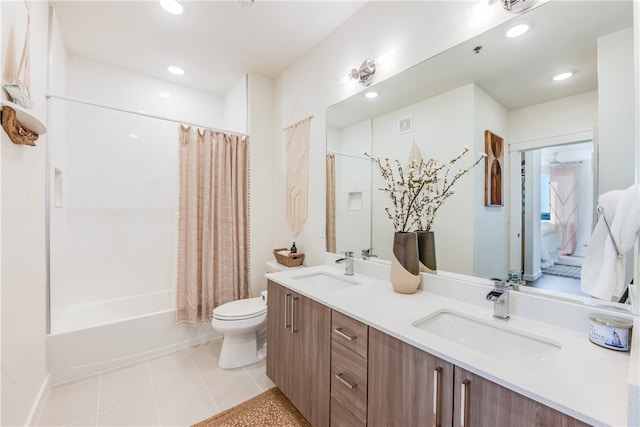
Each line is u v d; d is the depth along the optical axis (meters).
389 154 1.76
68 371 1.93
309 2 1.87
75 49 2.42
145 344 2.25
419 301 1.35
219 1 1.85
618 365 0.79
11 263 1.28
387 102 1.76
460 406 0.83
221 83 3.11
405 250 1.47
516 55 1.21
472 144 1.38
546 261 1.12
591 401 0.64
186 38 2.28
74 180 2.50
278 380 1.78
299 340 1.57
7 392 1.22
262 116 2.93
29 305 1.51
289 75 2.74
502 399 0.75
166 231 3.02
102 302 2.61
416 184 1.60
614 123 0.99
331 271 2.03
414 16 1.58
